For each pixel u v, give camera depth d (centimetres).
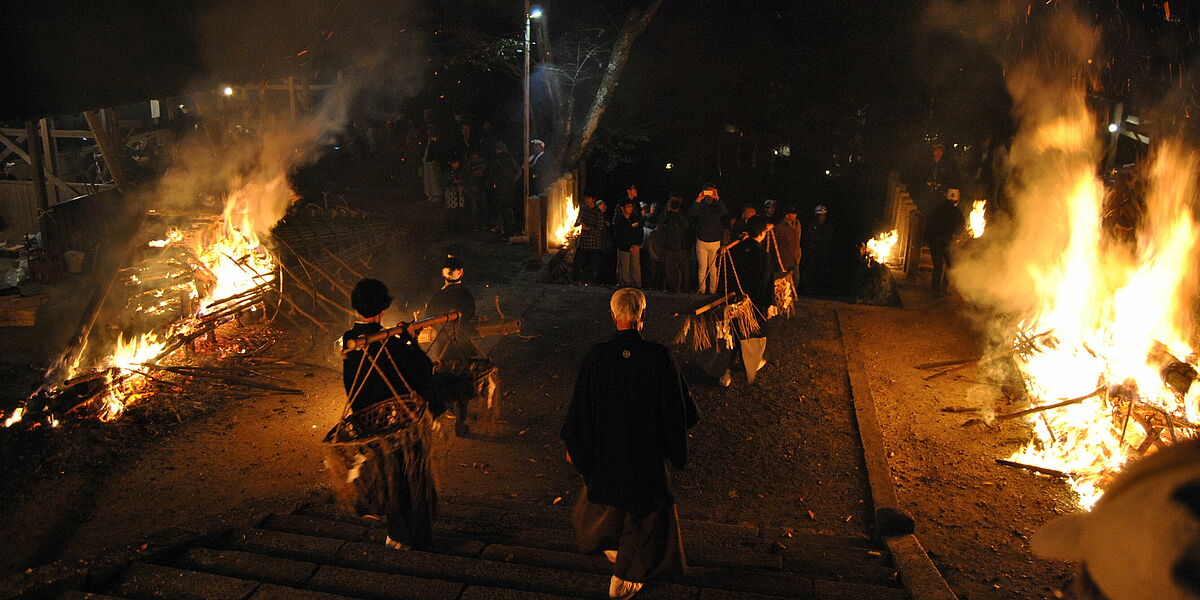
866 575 519
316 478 669
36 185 1297
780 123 2341
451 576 479
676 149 2423
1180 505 135
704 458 730
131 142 1877
